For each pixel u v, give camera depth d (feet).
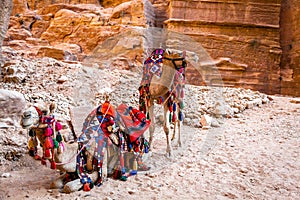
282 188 11.81
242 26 40.01
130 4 41.19
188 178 12.55
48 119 10.88
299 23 40.22
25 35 44.78
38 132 10.89
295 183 12.26
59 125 11.17
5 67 28.45
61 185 11.60
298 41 40.14
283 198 10.97
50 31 43.96
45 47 37.11
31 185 11.87
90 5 47.80
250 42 39.68
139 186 11.80
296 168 13.71
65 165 11.26
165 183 12.08
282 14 41.83
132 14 40.98
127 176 12.53
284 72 40.42
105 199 10.47
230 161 14.47
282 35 41.78
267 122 21.77
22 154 14.83
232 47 39.83
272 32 40.09
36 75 28.14
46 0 50.03
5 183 11.98
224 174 13.04
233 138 18.04
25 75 27.48
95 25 42.09
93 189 11.41
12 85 25.73
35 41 42.93
